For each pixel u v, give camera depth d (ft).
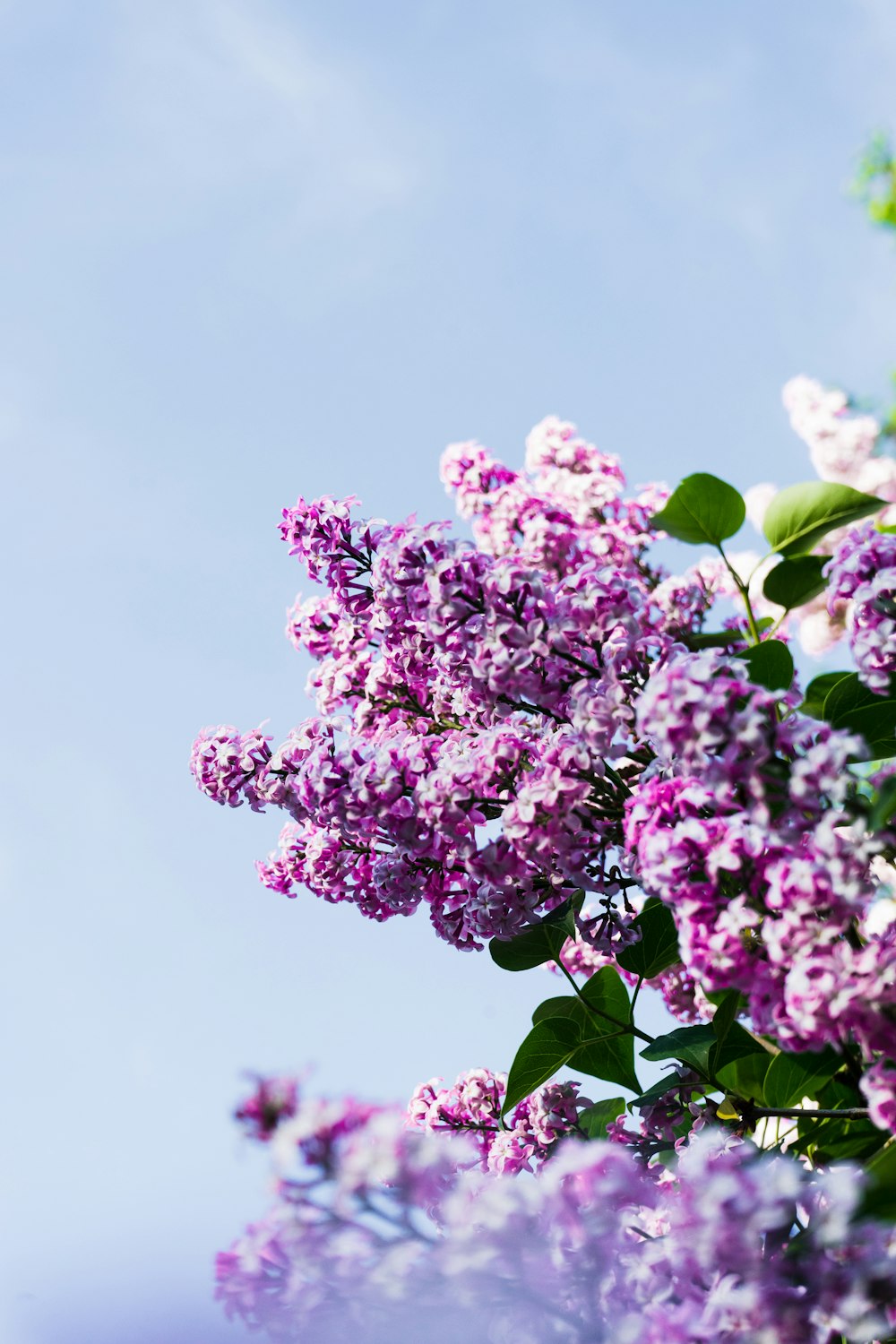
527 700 4.32
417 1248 3.50
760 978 3.88
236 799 4.63
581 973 4.91
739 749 3.90
